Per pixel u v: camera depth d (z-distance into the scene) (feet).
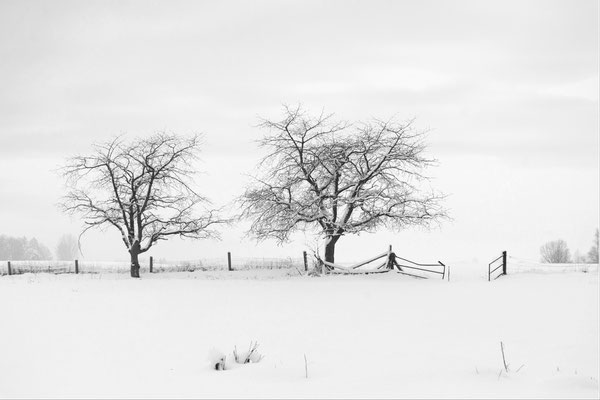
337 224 108.47
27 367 36.29
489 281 86.89
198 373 34.19
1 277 111.65
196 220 115.75
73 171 109.70
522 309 57.00
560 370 32.27
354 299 69.00
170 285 88.28
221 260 166.91
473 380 30.22
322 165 108.27
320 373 33.22
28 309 60.18
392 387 29.50
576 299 63.21
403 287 81.66
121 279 103.35
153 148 114.73
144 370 35.19
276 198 109.40
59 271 131.13
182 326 50.14
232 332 47.29
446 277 104.12
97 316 55.67
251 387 30.73
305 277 103.19
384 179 109.19
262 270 124.16
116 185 112.98
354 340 43.34
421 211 106.83
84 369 35.63
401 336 44.55
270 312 58.49
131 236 112.27
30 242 394.11
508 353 37.11
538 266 126.62
